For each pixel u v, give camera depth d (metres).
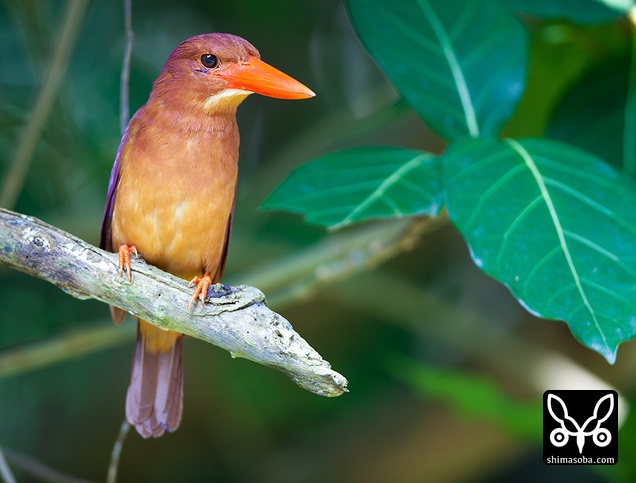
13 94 10.94
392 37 7.16
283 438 10.95
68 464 10.66
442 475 10.28
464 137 6.98
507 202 5.71
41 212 10.59
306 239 10.97
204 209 6.74
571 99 7.85
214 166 6.73
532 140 6.29
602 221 5.67
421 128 10.80
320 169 6.44
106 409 10.77
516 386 10.06
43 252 5.37
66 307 10.70
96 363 10.98
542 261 5.46
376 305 10.38
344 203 6.07
